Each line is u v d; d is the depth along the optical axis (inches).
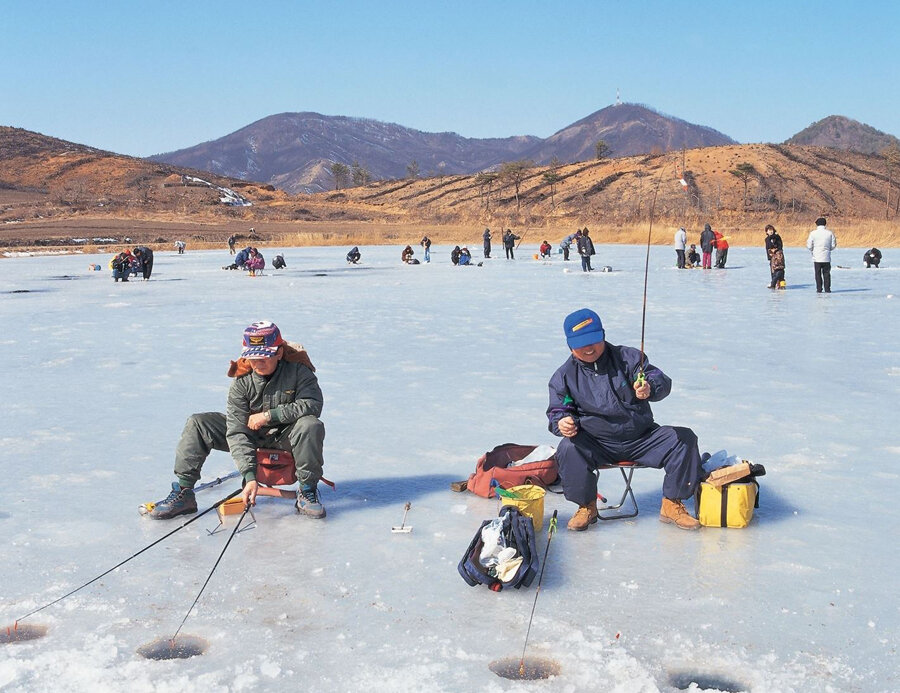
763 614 159.8
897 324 595.2
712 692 131.8
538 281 1096.2
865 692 132.6
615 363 204.1
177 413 342.0
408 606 164.7
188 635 154.2
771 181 6127.0
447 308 753.0
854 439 285.6
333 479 249.4
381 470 257.8
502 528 175.6
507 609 163.0
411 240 2888.8
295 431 214.1
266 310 762.8
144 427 318.7
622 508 222.4
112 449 287.4
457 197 6973.4
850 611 160.9
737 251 1988.2
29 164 7726.4
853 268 1284.4
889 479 242.7
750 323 609.0
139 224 3732.8
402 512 219.8
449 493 235.3
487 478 230.1
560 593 170.1
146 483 248.5
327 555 191.5
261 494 225.3
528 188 6697.8
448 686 134.6
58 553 194.9
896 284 960.9
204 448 219.5
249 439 217.0
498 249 2391.7
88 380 418.3
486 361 454.6
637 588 171.8
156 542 195.3
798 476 246.2
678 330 573.3
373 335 569.0
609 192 5930.1
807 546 193.9
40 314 762.8
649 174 6033.5
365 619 159.3
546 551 179.8
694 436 208.1
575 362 205.9
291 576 179.9
